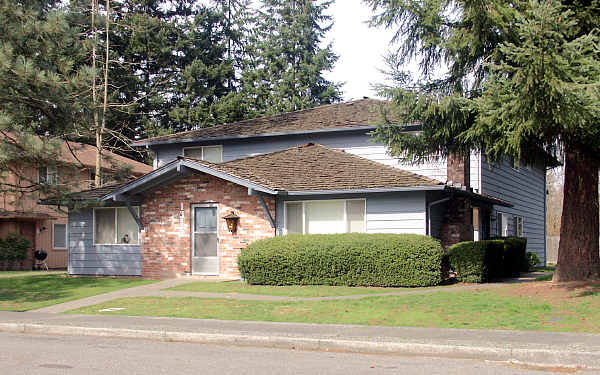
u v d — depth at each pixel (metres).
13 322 11.59
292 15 53.44
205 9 48.22
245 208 18.86
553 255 42.06
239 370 7.50
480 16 12.08
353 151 23.11
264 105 50.12
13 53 18.14
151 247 20.17
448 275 16.86
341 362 8.06
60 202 19.75
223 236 19.14
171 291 16.22
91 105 20.09
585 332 9.37
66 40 19.22
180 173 19.62
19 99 18.34
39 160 19.27
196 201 19.55
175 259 19.75
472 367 7.68
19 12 18.47
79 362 8.05
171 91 44.00
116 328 10.65
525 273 22.16
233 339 9.73
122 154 43.78
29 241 30.00
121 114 40.75
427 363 7.97
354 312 12.01
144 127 42.44
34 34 18.84
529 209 30.25
